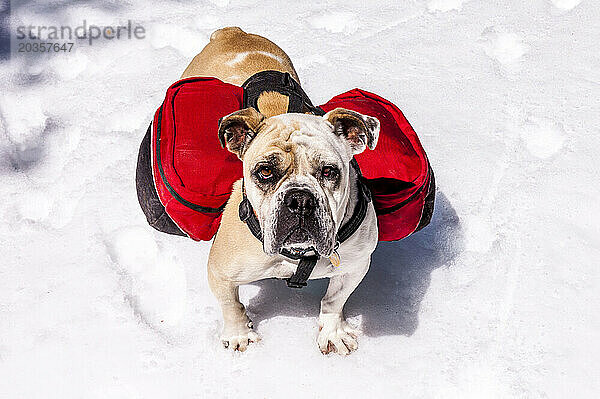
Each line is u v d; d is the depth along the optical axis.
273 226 1.50
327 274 1.73
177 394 1.76
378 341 1.86
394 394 1.75
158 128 1.79
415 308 1.93
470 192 2.20
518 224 2.10
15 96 2.51
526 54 2.65
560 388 1.75
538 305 1.91
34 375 1.78
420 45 2.71
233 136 1.61
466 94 2.51
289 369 1.80
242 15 2.86
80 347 1.83
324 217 1.51
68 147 2.37
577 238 2.05
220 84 1.89
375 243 1.72
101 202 2.18
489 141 2.35
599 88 2.50
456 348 1.83
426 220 1.89
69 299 1.93
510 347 1.83
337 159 1.54
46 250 2.05
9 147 2.34
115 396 1.76
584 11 2.81
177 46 2.74
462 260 2.04
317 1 2.95
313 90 2.53
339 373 1.80
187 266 2.02
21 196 2.19
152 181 1.81
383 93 2.51
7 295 1.94
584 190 2.17
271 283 2.00
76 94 2.53
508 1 2.91
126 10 2.90
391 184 1.75
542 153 2.32
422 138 2.36
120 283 1.97
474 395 1.75
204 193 1.71
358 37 2.76
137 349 1.83
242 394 1.76
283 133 1.55
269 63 2.05
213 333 1.87
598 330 1.85
